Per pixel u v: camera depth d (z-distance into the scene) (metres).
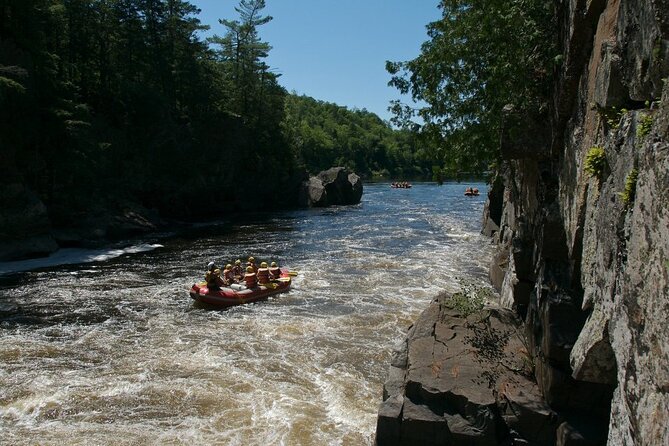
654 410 3.62
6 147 23.75
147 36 45.75
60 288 17.86
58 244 25.98
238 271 17.98
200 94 48.62
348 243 26.92
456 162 14.23
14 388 10.06
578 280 7.20
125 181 37.91
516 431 7.14
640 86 4.70
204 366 11.06
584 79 6.67
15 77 24.50
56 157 28.69
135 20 44.19
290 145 60.69
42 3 31.16
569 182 7.31
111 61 44.28
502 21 10.12
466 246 25.23
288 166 56.69
